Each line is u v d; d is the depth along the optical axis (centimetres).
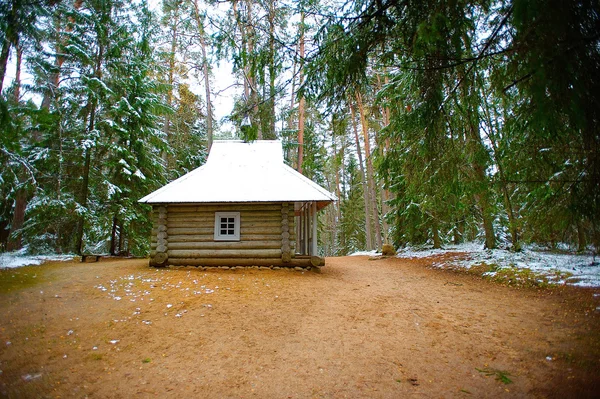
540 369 384
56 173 1409
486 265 1032
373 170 2148
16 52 703
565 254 1034
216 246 1078
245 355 440
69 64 1416
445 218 1427
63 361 406
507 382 363
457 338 495
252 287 795
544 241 640
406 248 1873
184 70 2100
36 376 367
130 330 509
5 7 575
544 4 264
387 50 466
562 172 494
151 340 478
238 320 568
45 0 608
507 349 448
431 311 632
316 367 410
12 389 338
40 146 1357
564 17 263
